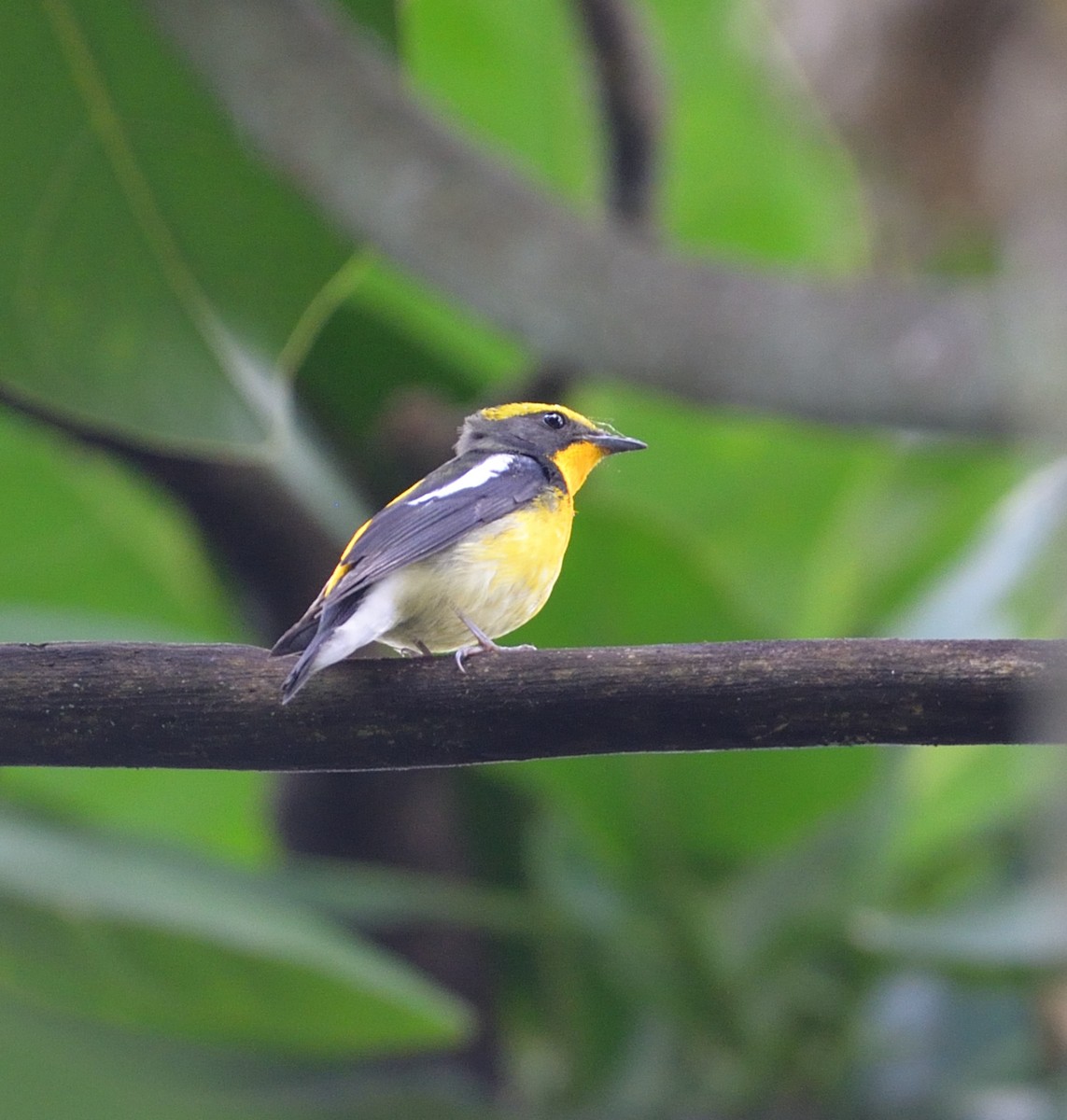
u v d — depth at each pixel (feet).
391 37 26.30
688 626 29.81
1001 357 25.68
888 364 29.50
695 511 43.39
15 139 24.02
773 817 30.37
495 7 42.88
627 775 29.86
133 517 37.93
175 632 35.04
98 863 28.71
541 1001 35.45
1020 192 24.45
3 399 30.76
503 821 36.42
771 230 46.65
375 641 26.81
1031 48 24.88
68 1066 31.22
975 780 32.17
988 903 31.53
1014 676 18.30
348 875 31.30
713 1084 32.24
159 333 24.38
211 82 24.80
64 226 24.09
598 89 36.09
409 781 35.45
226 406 24.45
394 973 29.14
